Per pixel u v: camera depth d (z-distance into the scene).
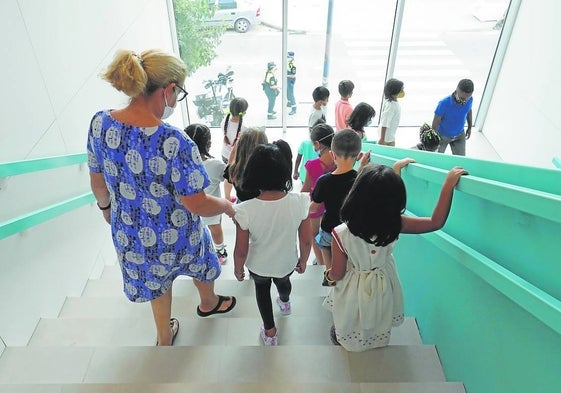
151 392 1.40
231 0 5.05
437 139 3.09
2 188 1.71
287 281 1.93
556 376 0.97
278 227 1.55
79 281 2.43
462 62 5.34
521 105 4.56
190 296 2.27
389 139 4.09
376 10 5.09
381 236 1.31
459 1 4.92
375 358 1.63
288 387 1.43
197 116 6.00
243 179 1.52
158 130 1.21
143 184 1.29
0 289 1.68
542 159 4.07
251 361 1.61
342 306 1.56
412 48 5.31
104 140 1.23
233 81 5.68
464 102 3.89
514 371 1.14
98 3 3.00
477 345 1.35
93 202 2.68
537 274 1.03
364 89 5.73
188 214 1.46
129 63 1.09
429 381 1.58
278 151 1.51
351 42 5.34
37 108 2.06
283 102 5.82
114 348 1.65
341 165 1.96
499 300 1.20
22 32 1.97
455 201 1.47
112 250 3.02
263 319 1.79
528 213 1.00
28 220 1.70
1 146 1.73
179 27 5.29
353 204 1.31
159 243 1.45
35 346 1.70
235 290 2.45
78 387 1.41
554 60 3.90
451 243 1.36
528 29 4.46
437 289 1.69
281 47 5.38
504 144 4.98
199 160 1.29
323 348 1.67
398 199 1.28
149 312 2.17
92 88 2.79
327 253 2.30
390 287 1.54
